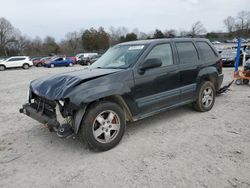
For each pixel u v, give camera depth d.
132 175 3.20
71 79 3.86
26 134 4.81
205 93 5.61
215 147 3.86
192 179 3.04
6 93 9.85
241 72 9.34
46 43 85.94
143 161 3.53
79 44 84.69
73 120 3.69
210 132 4.48
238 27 74.56
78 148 4.06
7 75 20.44
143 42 4.80
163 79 4.62
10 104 7.62
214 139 4.17
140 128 4.82
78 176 3.24
